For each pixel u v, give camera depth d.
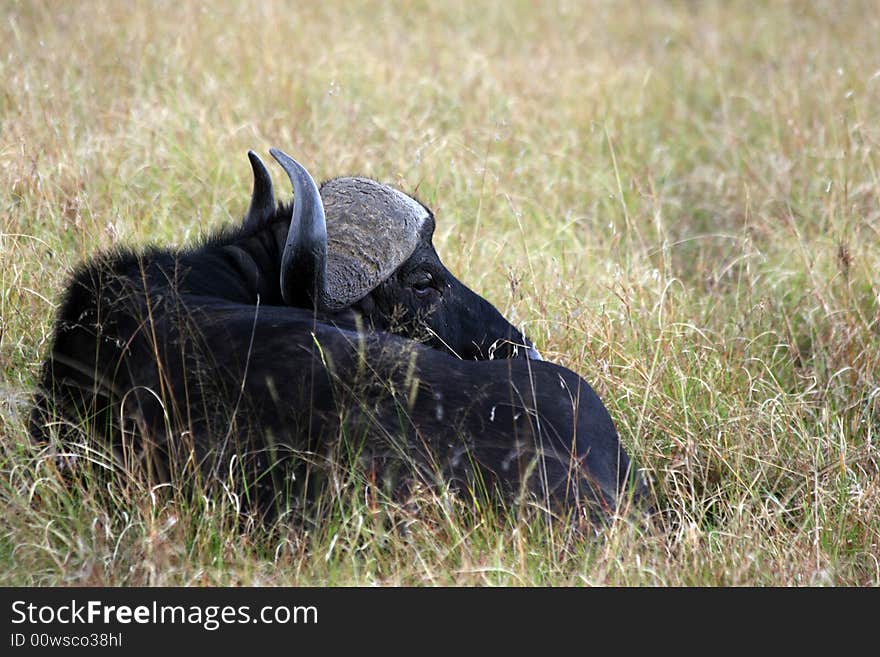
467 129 34.88
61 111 30.89
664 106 41.19
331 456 15.23
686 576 15.52
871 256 28.02
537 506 14.92
